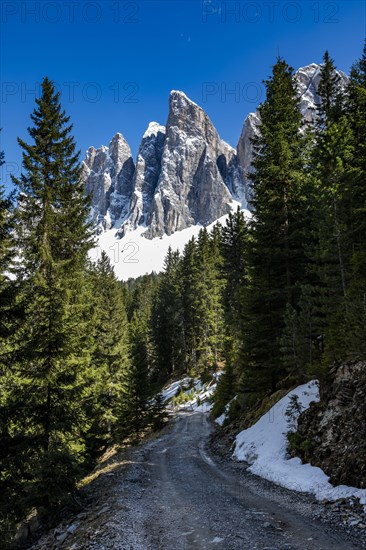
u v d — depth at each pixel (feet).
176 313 238.89
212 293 213.87
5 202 46.96
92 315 87.20
